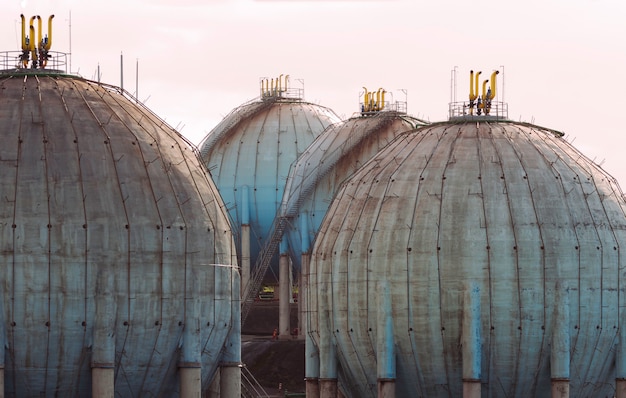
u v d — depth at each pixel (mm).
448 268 119438
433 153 124562
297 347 171000
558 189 122312
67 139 110188
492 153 123625
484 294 119188
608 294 121438
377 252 121375
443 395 120750
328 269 124375
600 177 125750
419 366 120375
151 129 113938
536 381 120188
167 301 109875
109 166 110062
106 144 110875
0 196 107562
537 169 123000
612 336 121875
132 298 108625
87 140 110500
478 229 119875
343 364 124562
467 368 118562
